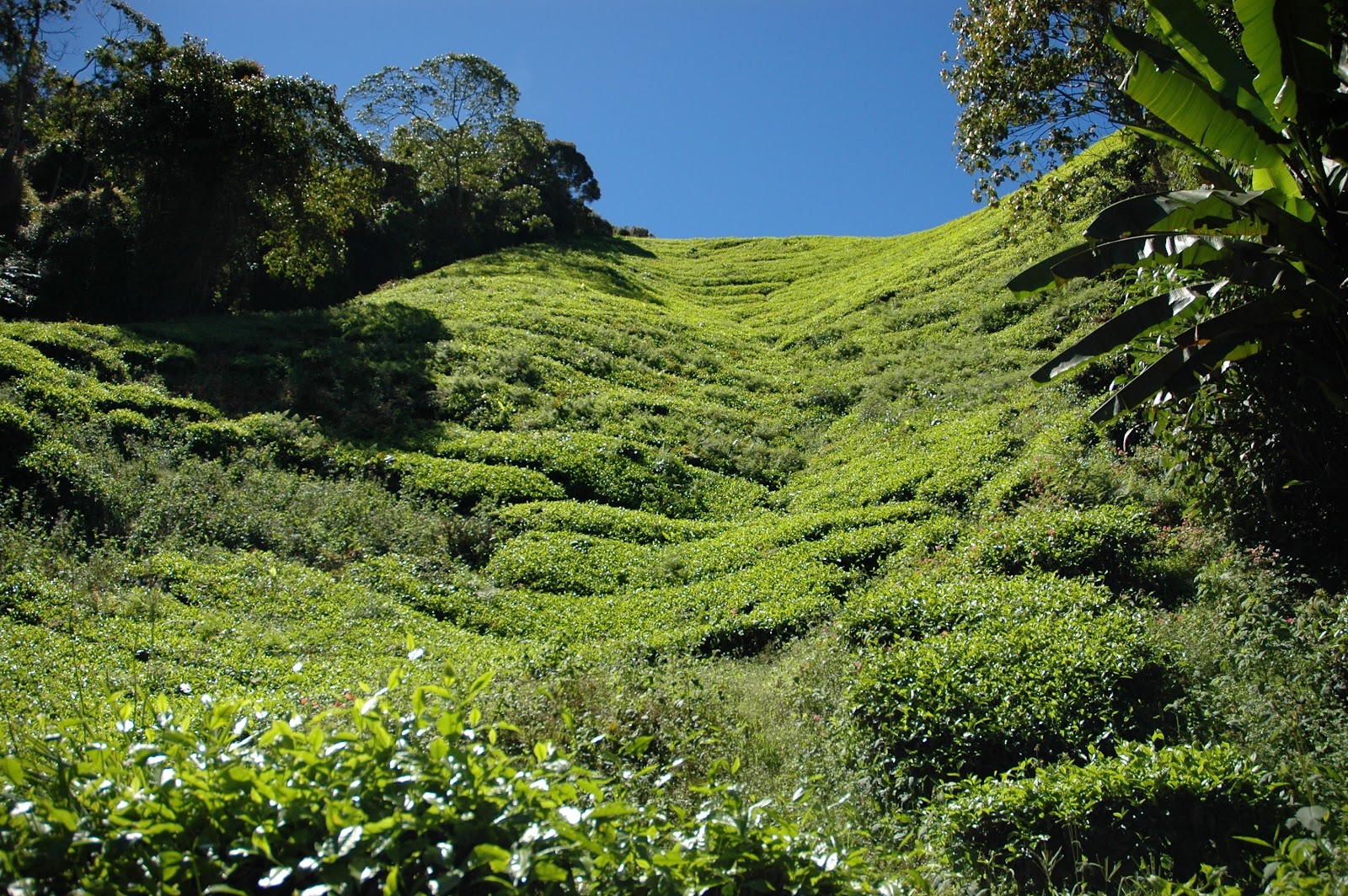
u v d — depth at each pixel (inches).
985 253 1542.8
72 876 140.6
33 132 1715.1
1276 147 331.0
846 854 182.7
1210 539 460.8
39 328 984.3
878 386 1128.8
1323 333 347.9
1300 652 313.7
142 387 918.4
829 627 506.6
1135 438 650.8
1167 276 427.5
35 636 455.2
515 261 1984.5
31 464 693.3
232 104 1269.7
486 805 153.5
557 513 796.0
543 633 578.9
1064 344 1061.8
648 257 2468.0
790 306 1786.4
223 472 786.2
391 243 1911.9
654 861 152.6
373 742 159.9
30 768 162.2
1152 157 871.1
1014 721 292.7
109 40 1360.7
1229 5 480.1
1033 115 830.5
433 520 759.1
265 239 1376.7
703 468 977.5
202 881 144.4
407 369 1104.8
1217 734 285.3
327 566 668.1
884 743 308.3
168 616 513.3
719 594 615.2
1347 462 389.4
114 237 1294.3
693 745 318.3
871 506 757.3
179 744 157.9
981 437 816.9
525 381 1149.1
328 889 134.3
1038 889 228.4
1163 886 207.0
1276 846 220.2
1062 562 477.7
